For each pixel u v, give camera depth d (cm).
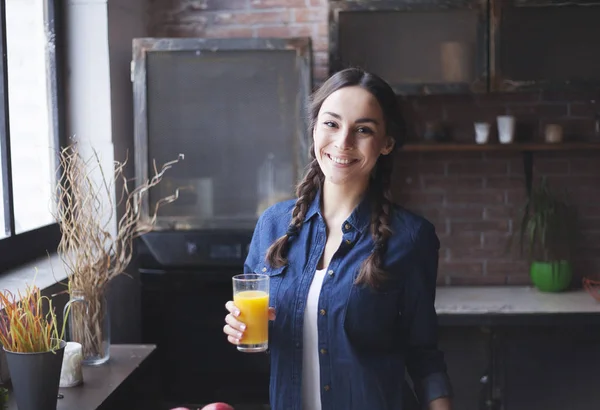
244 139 314
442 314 325
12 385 195
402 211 184
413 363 182
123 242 250
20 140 281
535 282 360
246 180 315
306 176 191
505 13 334
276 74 312
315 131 183
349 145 171
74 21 321
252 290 172
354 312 172
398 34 338
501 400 328
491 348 327
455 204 380
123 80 338
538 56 336
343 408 173
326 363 173
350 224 180
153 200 318
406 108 377
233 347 323
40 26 308
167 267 319
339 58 337
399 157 379
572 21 334
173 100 315
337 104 172
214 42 311
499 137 359
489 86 337
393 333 179
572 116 374
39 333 183
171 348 324
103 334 229
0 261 264
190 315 322
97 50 321
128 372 221
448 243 381
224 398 324
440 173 379
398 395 175
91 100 322
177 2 376
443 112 376
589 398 326
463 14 336
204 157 316
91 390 205
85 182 313
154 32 377
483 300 344
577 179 376
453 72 338
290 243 185
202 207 317
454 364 329
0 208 267
